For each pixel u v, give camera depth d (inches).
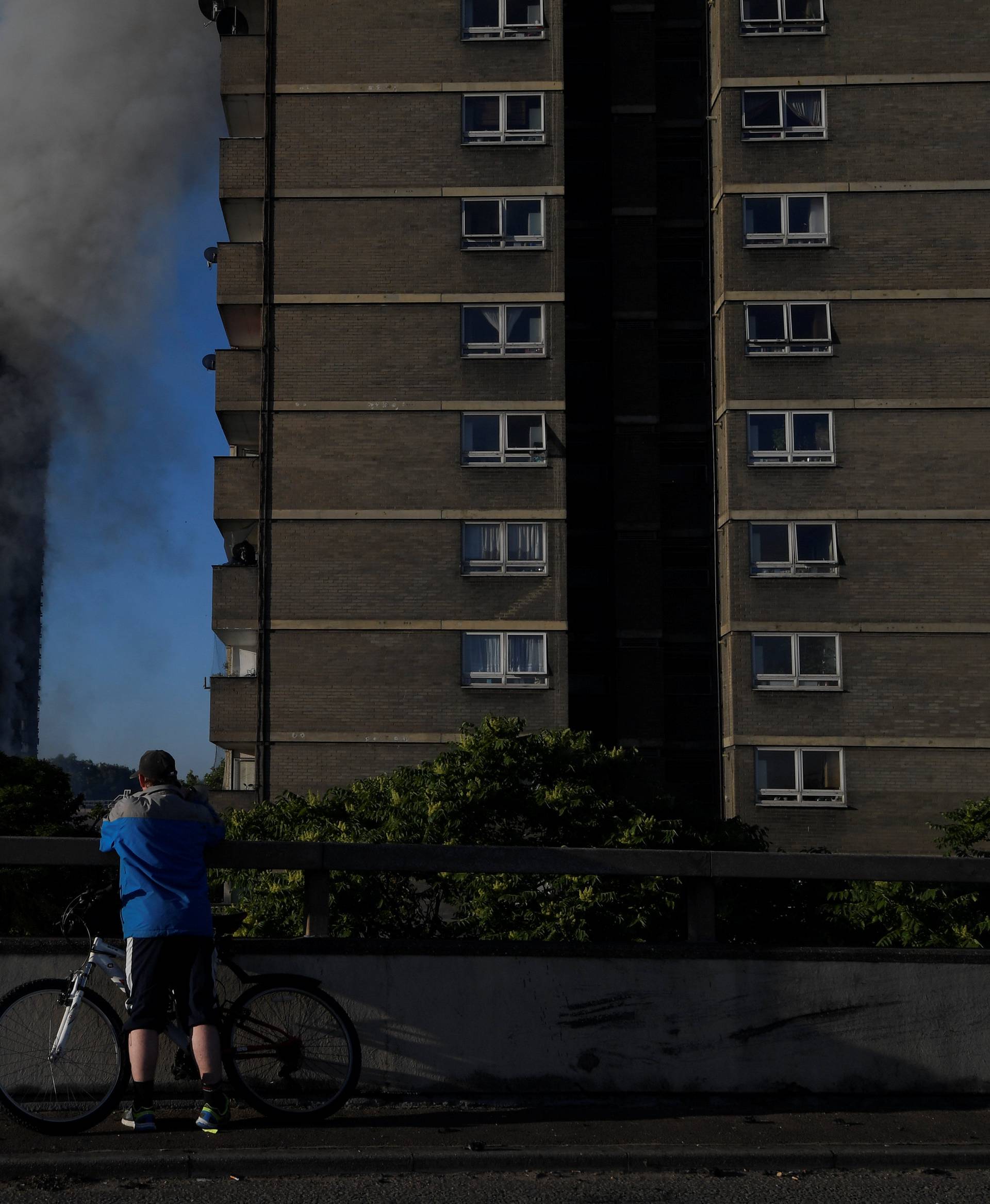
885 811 1137.4
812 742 1146.0
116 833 267.3
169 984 262.4
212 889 554.6
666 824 614.2
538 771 588.7
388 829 559.8
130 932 261.4
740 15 1243.8
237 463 1192.2
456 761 589.9
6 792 1205.7
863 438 1186.6
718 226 1246.9
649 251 1333.7
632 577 1279.5
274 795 1150.3
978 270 1202.0
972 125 1219.2
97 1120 265.6
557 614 1168.8
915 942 486.3
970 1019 300.5
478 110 1234.6
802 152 1222.3
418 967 292.8
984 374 1189.7
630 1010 295.3
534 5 1245.1
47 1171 240.1
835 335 1197.7
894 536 1173.1
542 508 1181.7
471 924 458.0
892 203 1212.5
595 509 1316.4
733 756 1153.4
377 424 1194.6
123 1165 241.4
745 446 1190.3
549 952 295.4
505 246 1214.3
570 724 1279.5
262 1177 242.4
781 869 304.3
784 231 1213.7
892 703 1151.6
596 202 1363.2
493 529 1182.3
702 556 1291.8
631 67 1362.0
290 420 1196.5
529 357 1199.6
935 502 1175.6
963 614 1161.4
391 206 1220.5
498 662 1164.5
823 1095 295.1
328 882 299.0
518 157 1226.6
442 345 1203.2
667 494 1302.9
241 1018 276.1
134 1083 259.0
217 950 282.5
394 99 1235.2
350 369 1201.4
